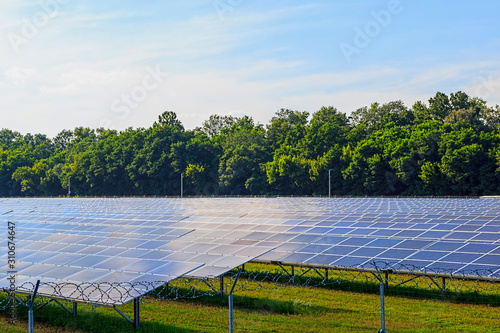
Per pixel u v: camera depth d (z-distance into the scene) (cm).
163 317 3017
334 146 13125
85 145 18938
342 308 3130
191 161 15138
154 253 3253
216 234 4241
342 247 3638
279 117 19188
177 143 15600
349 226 4388
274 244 3862
